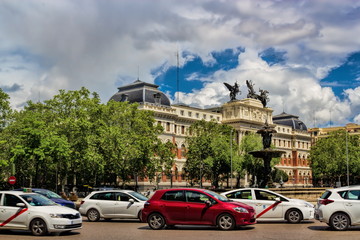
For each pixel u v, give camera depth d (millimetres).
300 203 28547
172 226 26797
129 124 79500
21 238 21922
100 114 76062
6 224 23484
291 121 159750
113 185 83750
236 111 127938
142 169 79750
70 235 23125
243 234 22688
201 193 25391
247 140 98875
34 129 58938
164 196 25906
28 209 23297
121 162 76688
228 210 24500
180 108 115500
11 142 69188
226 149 91875
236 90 132125
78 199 63469
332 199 24531
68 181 89188
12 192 24406
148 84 106625
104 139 70438
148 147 76062
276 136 149375
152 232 24109
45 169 73562
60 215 22938
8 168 72562
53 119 74938
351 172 116000
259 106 135375
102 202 30844
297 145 158125
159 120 105438
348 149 115438
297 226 26531
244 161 96750
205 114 123125
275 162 98875
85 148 69062
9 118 73375
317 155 121875
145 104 101938
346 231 23891
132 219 33094
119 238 21531
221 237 21531
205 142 91062
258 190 28984
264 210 28266
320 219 24781
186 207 25094
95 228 26516
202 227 26672
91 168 71625
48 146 58406
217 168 92562
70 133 70875
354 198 24297
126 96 105188
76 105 76375
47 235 23125
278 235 22156
